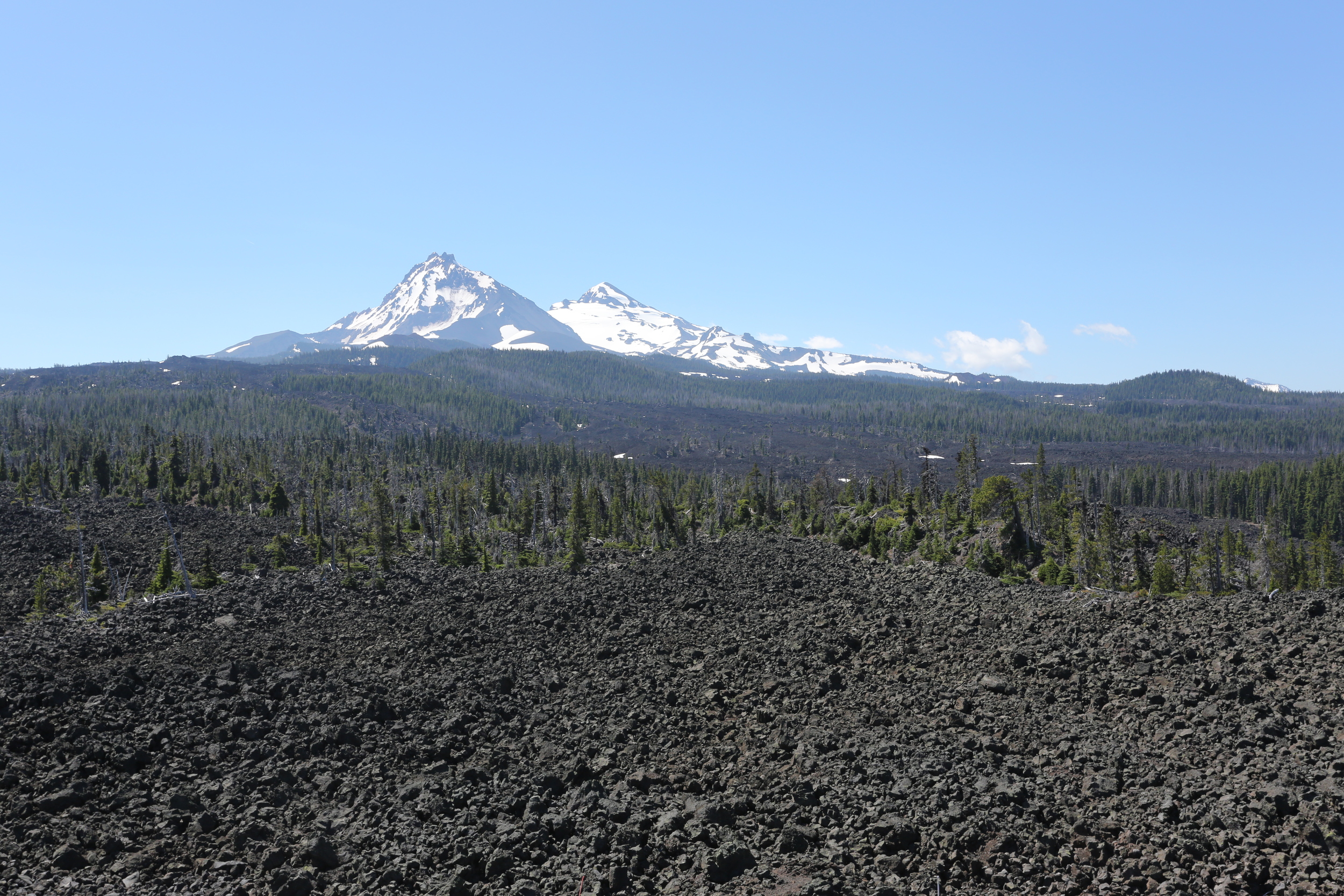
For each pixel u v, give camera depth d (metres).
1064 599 71.62
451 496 182.12
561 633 78.19
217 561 117.44
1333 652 47.59
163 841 37.41
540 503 166.75
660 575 98.88
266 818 39.97
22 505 134.25
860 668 60.28
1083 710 47.34
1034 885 30.78
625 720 52.81
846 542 127.31
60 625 77.50
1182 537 132.50
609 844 36.69
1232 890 28.86
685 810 38.75
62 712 50.00
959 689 52.94
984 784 37.62
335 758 47.16
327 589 99.69
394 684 61.56
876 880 32.06
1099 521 125.19
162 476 172.25
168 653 67.75
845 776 40.91
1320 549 122.06
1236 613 57.78
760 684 57.88
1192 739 40.97
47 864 34.78
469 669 66.06
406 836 37.56
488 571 117.25
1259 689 45.38
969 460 163.38
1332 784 33.81
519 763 47.00
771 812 38.88
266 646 72.12
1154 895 29.25
